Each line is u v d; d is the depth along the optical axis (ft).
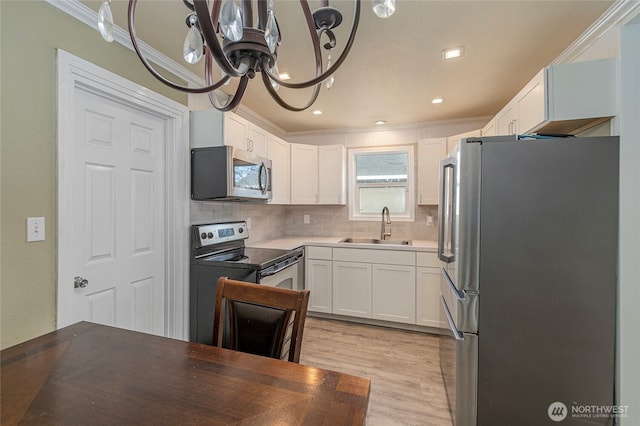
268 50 2.46
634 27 4.69
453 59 6.72
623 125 4.64
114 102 5.99
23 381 2.64
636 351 4.43
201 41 2.81
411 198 11.73
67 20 4.94
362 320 10.28
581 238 4.59
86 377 2.71
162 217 7.13
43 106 4.61
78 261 5.34
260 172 8.37
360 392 2.55
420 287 9.43
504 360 4.89
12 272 4.29
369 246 9.98
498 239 4.88
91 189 5.57
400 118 11.00
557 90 5.12
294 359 3.51
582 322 4.60
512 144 4.83
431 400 6.00
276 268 7.67
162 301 7.13
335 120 11.33
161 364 2.97
